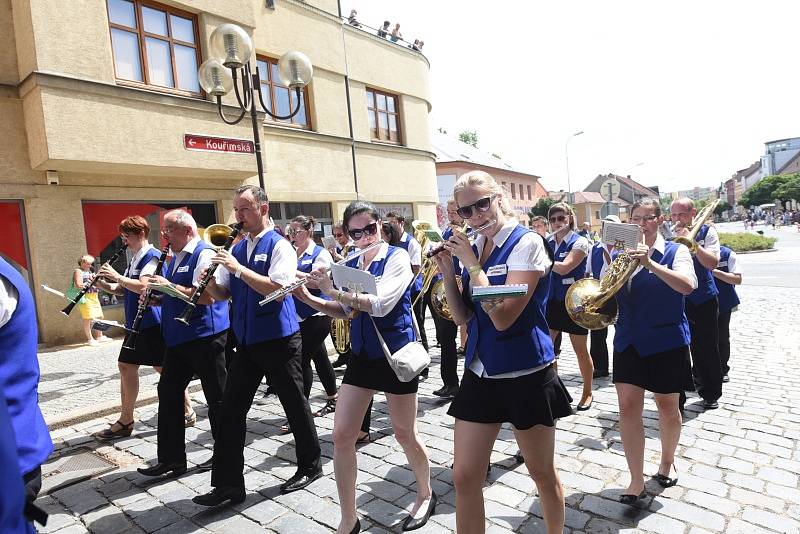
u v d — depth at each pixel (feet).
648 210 10.50
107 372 22.53
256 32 38.99
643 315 9.82
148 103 30.22
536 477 7.44
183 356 11.85
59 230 29.40
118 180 31.65
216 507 10.58
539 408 7.09
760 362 19.77
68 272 29.73
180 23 33.40
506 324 6.83
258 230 11.25
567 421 14.40
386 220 17.83
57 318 29.27
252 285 10.27
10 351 5.51
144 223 15.53
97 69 28.27
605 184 41.16
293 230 17.02
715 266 14.49
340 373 21.72
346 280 9.09
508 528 9.26
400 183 53.83
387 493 10.80
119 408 17.33
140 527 9.99
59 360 25.40
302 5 42.63
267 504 10.60
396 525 9.56
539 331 7.27
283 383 11.00
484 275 7.13
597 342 18.95
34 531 4.86
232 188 37.32
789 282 44.88
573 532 8.99
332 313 10.41
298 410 11.14
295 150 41.60
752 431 13.10
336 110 45.98
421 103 57.67
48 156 26.45
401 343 9.40
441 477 11.49
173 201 34.37
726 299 17.35
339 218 45.73
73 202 29.91
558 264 15.30
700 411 14.80
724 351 17.54
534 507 9.97
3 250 28.27
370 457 12.71
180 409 12.10
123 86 29.09
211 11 34.12
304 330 15.48
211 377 11.73
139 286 13.75
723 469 11.08
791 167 382.63
